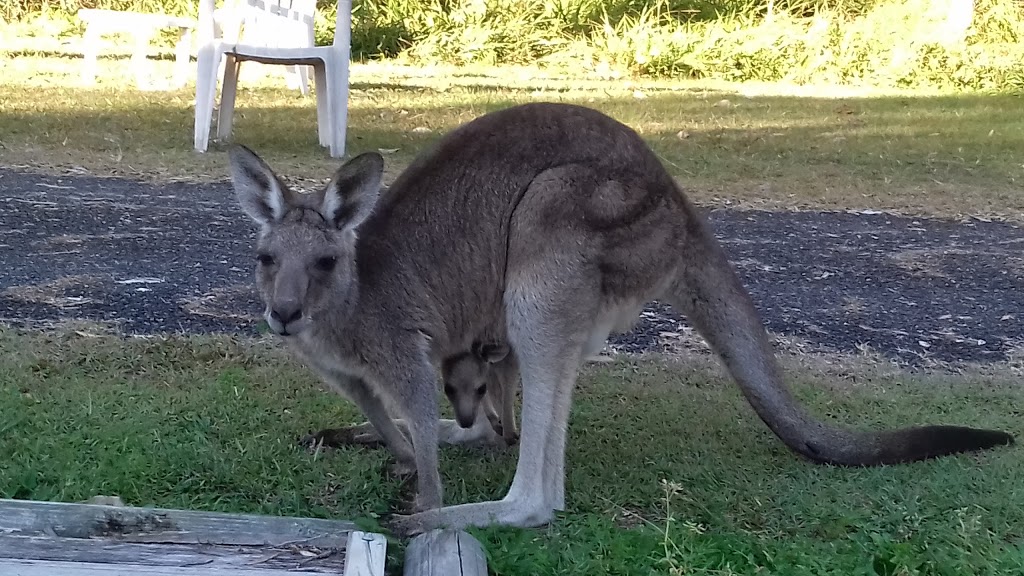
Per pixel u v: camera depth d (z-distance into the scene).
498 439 3.83
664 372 4.29
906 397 4.16
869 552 3.28
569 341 3.46
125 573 2.93
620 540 3.27
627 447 3.78
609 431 3.86
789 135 8.30
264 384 4.00
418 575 3.06
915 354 4.52
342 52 6.61
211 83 6.67
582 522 3.39
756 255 5.42
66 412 3.72
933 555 3.27
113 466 3.47
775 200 6.48
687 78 11.65
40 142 6.71
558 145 3.51
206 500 3.39
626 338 4.59
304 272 3.39
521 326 3.46
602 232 3.48
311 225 3.43
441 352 3.58
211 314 4.50
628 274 3.53
